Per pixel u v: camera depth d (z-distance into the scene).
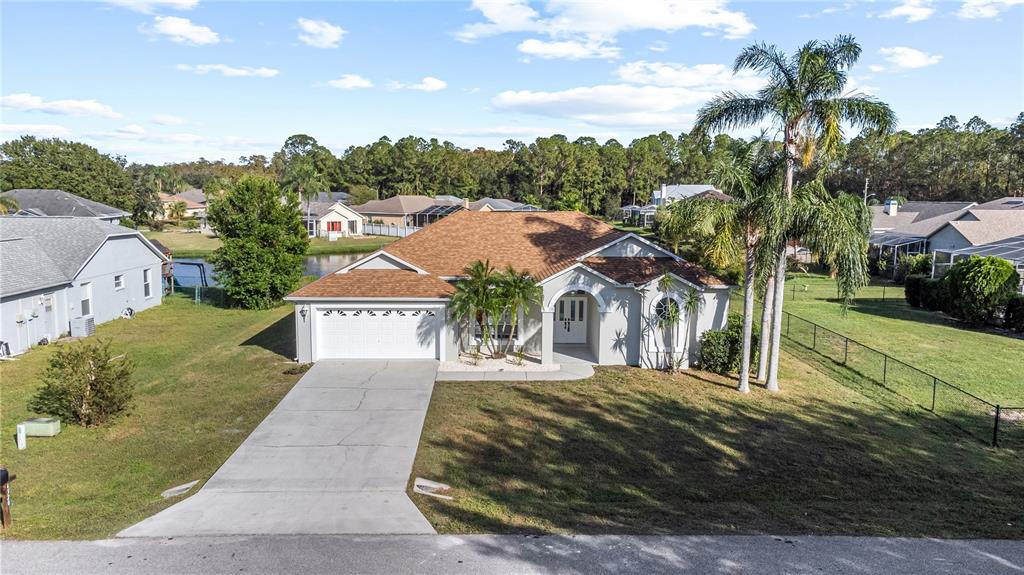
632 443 15.30
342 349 22.72
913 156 88.94
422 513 11.13
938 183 90.31
